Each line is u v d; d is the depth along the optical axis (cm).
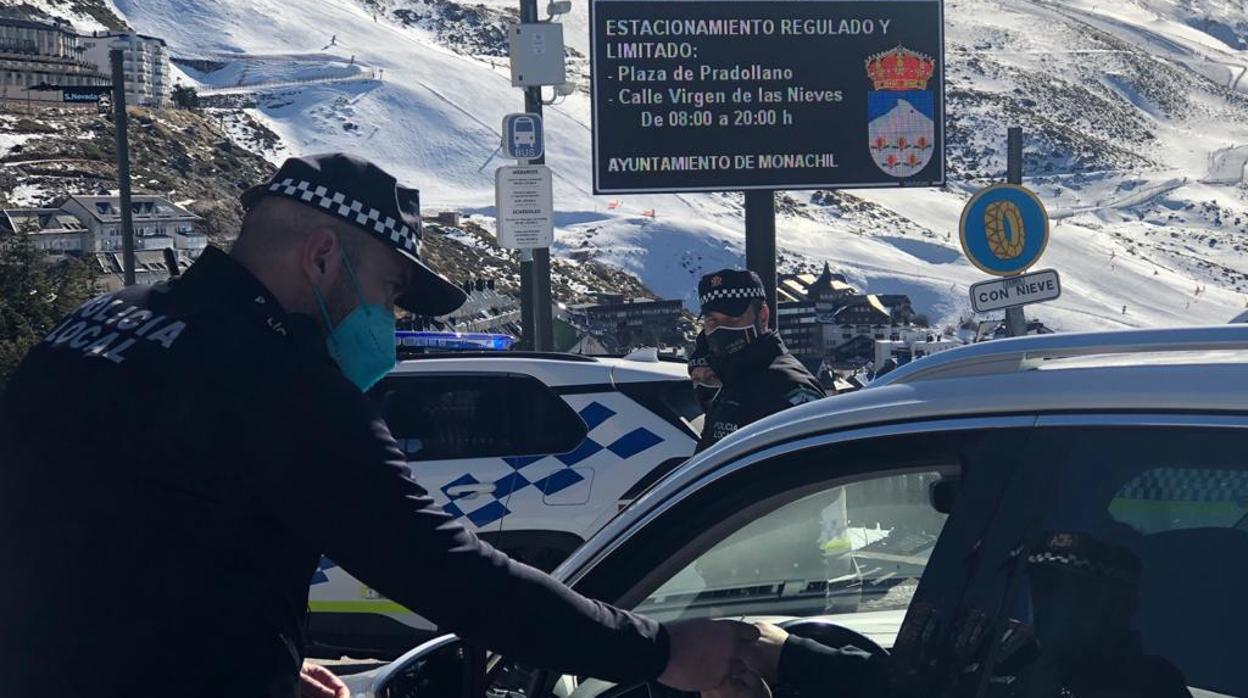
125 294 202
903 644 186
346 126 16812
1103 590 169
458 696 260
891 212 17338
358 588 671
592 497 670
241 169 11300
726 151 1399
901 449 192
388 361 208
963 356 200
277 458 180
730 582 245
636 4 1377
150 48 13000
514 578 184
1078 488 172
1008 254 929
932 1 1418
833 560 244
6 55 11288
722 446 224
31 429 190
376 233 199
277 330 191
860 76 1412
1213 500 161
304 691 247
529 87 1362
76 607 180
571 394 686
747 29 1392
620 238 13238
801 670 206
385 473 181
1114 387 173
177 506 181
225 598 181
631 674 189
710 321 546
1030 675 172
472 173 16250
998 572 177
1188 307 10900
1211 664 160
